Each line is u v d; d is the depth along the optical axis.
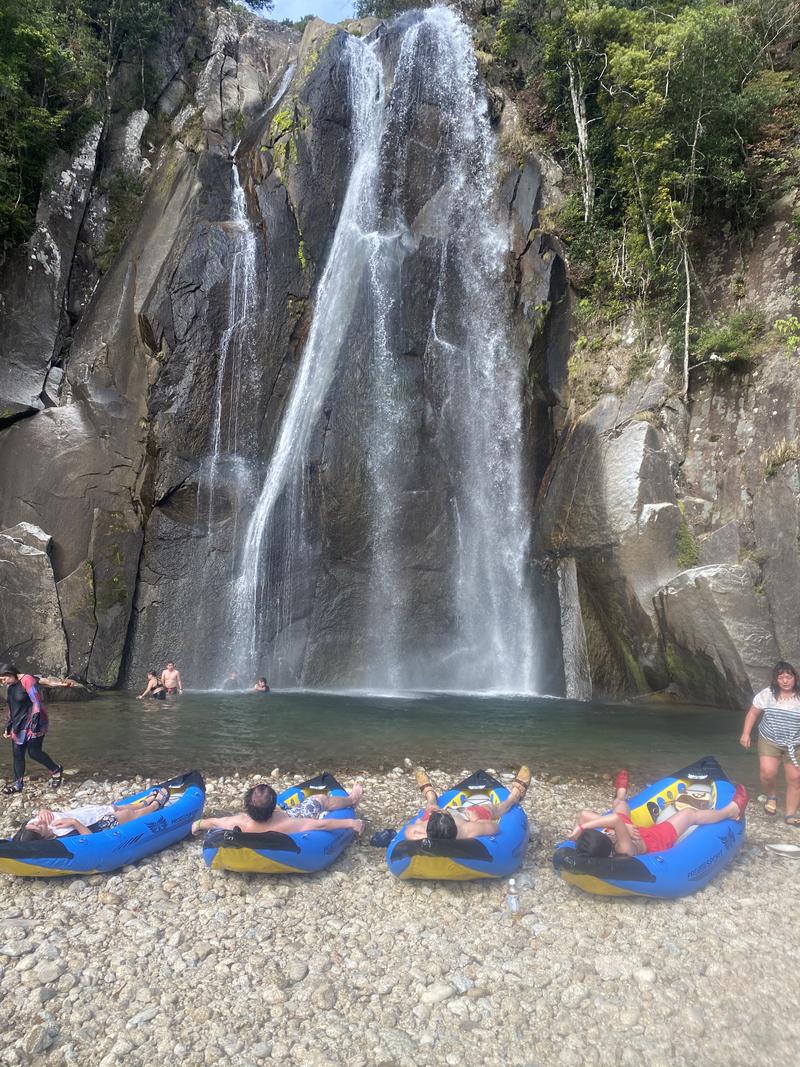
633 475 18.08
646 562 17.16
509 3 27.09
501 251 22.42
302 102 22.02
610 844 5.73
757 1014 4.46
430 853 5.77
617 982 4.79
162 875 6.34
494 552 20.97
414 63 23.97
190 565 19.31
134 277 21.56
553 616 19.41
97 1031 4.28
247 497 20.06
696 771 7.07
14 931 5.36
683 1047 4.15
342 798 7.07
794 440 16.67
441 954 5.13
